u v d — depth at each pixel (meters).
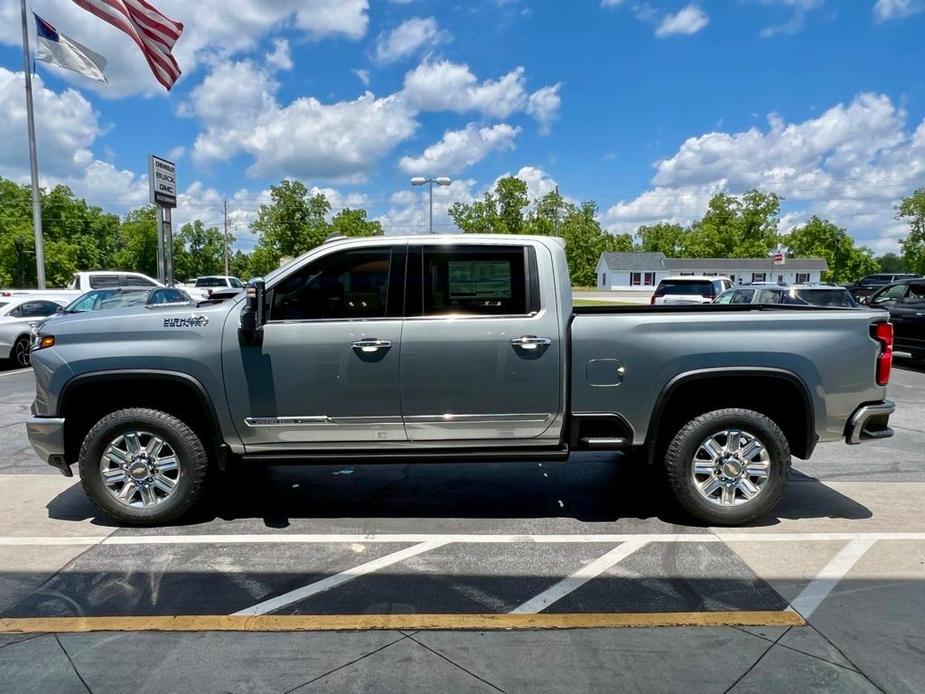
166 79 15.00
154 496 4.39
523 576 3.64
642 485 5.37
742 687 2.59
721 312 4.37
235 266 103.44
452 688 2.58
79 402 4.43
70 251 59.84
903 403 9.06
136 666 2.74
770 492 4.31
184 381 4.14
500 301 4.22
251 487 5.32
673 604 3.30
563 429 4.30
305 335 4.13
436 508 4.82
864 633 3.01
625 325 4.20
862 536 4.21
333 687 2.59
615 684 2.61
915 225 66.00
